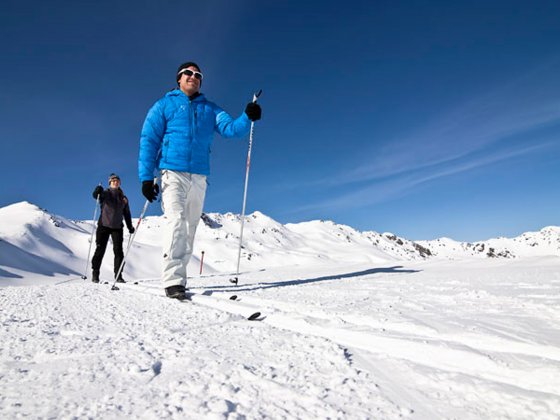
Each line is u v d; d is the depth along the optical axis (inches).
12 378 41.2
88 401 35.2
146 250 1924.2
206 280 215.2
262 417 32.4
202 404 34.5
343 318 73.8
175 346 55.3
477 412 33.5
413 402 35.8
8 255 1131.3
